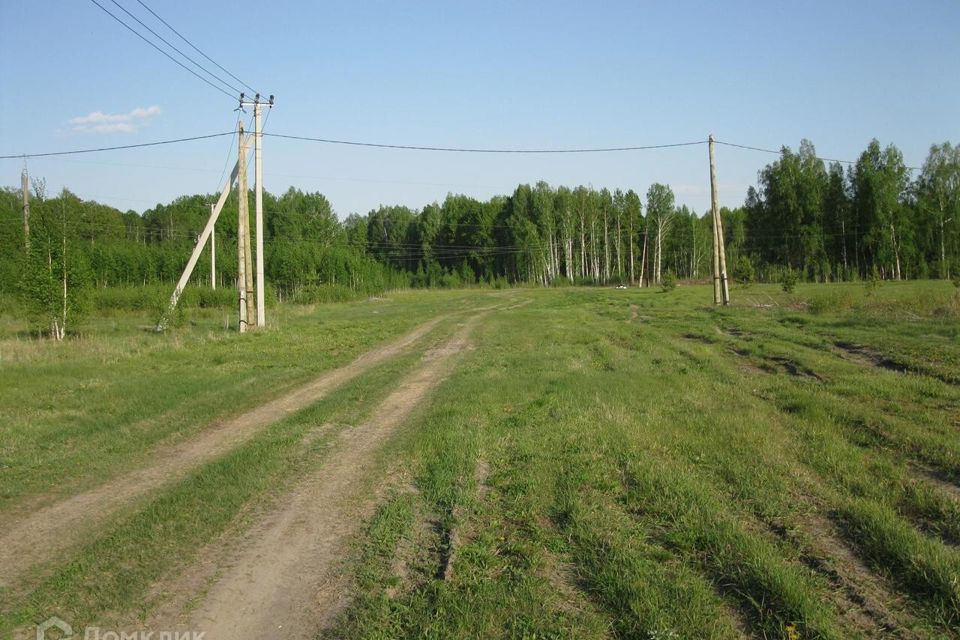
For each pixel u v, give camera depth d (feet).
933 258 241.55
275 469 27.71
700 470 25.82
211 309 140.36
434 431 33.17
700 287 262.67
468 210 347.77
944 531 19.66
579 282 325.01
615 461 27.22
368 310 161.38
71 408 39.86
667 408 37.24
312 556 19.20
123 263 171.53
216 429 35.53
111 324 108.37
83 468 27.91
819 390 40.73
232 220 266.98
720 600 16.02
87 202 195.52
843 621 15.12
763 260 273.33
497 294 253.65
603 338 77.87
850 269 251.39
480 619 15.21
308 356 65.36
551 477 25.46
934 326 67.10
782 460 26.43
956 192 236.43
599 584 16.76
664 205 325.62
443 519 21.74
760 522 20.84
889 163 243.81
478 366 57.31
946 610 15.28
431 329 97.45
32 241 78.28
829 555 18.29
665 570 17.47
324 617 15.79
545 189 335.67
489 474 26.71
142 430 34.65
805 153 261.85
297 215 301.63
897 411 34.30
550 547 19.35
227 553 19.40
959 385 40.70
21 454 29.86
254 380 50.98
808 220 259.80
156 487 25.52
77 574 17.93
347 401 42.60
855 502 21.48
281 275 196.24
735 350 63.05
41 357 62.08
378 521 21.63
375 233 367.45
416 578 17.79
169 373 54.08
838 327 74.33
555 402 39.65
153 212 311.27
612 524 20.66
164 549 19.62
